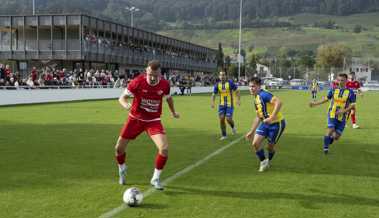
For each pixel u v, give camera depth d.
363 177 7.40
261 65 102.81
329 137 9.62
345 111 9.61
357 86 16.73
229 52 145.12
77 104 24.83
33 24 37.31
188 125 14.78
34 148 9.80
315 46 162.62
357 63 107.81
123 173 6.70
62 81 28.88
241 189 6.51
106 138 11.42
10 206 5.58
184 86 39.91
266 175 7.44
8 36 38.25
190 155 9.20
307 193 6.35
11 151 9.41
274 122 7.91
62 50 36.44
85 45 36.16
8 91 23.11
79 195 6.09
